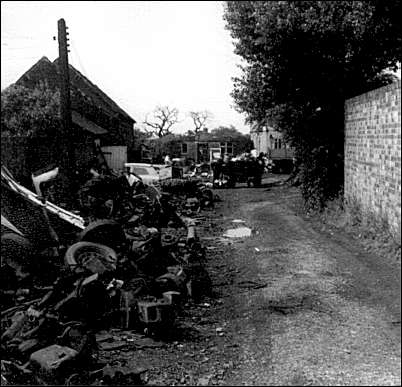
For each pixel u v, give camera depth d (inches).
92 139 1057.5
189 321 319.3
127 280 353.1
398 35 644.7
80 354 242.8
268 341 280.8
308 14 644.1
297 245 522.9
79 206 653.9
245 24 697.0
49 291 304.0
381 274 378.0
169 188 922.1
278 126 808.9
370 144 531.8
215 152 2364.7
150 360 263.9
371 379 230.4
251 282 399.2
